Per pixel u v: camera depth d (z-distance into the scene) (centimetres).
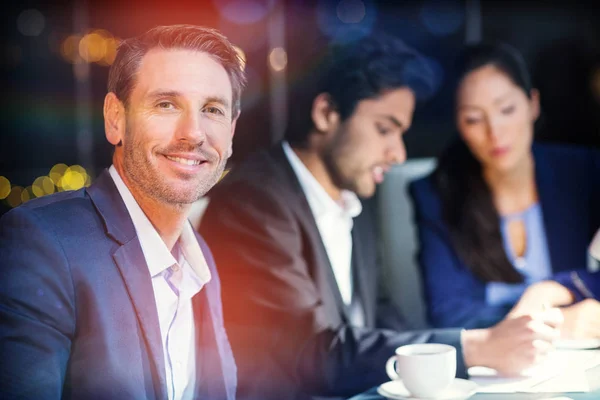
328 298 162
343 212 184
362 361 137
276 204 161
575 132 380
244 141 428
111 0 477
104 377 97
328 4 418
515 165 224
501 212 226
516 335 121
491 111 221
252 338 154
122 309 100
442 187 224
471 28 401
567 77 384
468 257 217
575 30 386
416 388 107
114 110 107
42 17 490
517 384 113
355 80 176
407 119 183
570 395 106
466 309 210
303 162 179
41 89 498
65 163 502
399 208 229
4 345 92
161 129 103
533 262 225
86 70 494
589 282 159
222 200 166
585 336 139
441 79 392
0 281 94
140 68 104
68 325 96
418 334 132
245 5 434
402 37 410
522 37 395
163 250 108
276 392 150
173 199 105
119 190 106
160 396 101
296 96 182
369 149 180
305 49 423
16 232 97
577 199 229
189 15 452
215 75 106
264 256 157
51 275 95
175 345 112
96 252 100
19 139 499
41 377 92
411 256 227
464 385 111
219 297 124
